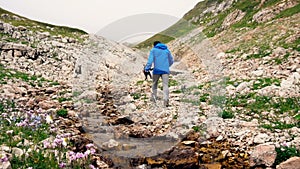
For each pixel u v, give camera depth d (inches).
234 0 3024.1
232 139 390.6
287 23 1334.9
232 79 719.7
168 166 330.0
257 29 1470.2
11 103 456.8
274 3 1915.6
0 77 661.3
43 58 1023.6
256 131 403.2
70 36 1697.8
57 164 267.3
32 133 331.6
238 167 330.6
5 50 957.2
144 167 323.9
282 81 599.5
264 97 529.3
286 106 484.7
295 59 752.3
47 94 586.6
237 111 493.4
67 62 1038.4
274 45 1000.9
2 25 1269.7
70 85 667.4
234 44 1293.1
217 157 350.9
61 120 429.4
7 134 313.3
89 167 274.8
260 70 736.3
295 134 385.7
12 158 261.0
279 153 335.0
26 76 738.2
